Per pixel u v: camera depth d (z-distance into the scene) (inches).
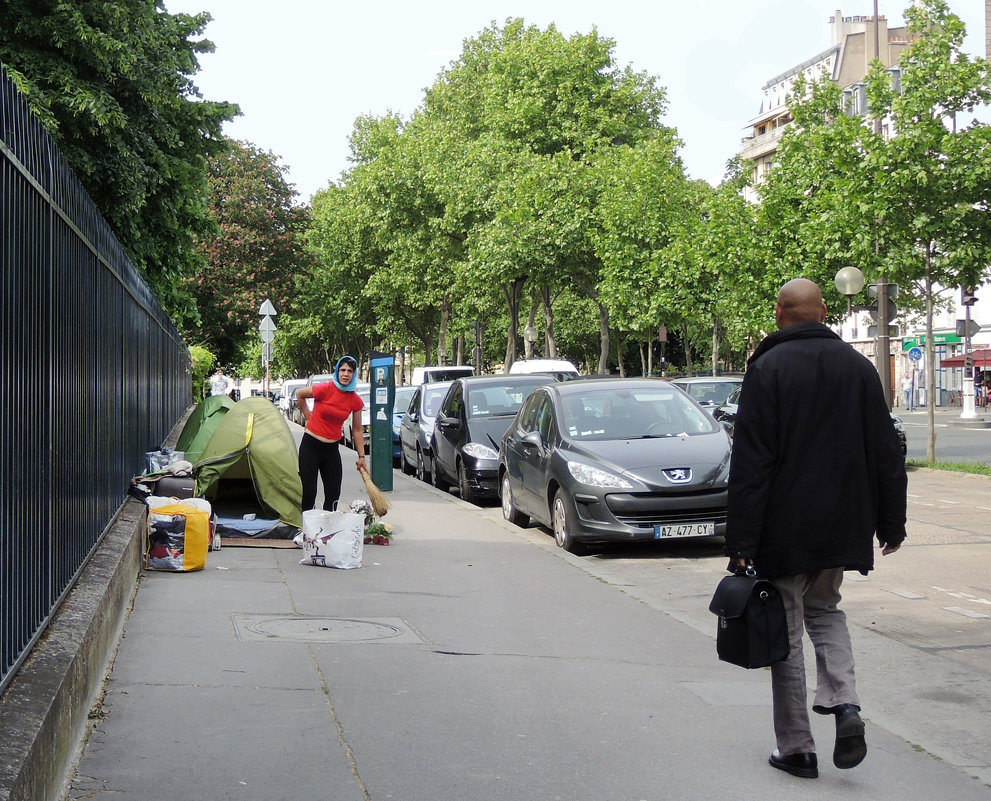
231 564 402.9
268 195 2001.7
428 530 519.8
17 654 184.7
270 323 1477.6
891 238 902.4
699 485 454.6
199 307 1930.4
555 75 1956.2
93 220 314.8
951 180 855.7
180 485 439.2
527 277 1836.9
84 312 291.9
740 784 191.3
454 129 2342.5
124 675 243.9
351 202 2527.1
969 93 866.8
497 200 1807.3
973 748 217.6
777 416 191.0
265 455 470.9
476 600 350.9
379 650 277.4
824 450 190.4
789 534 189.3
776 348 195.2
